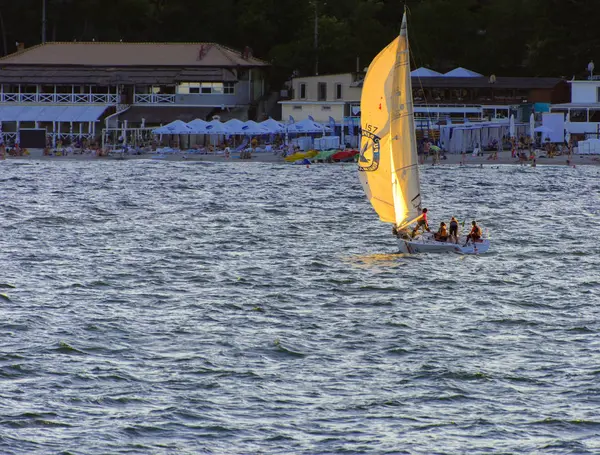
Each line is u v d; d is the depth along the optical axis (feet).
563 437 407.64
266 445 400.47
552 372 476.13
